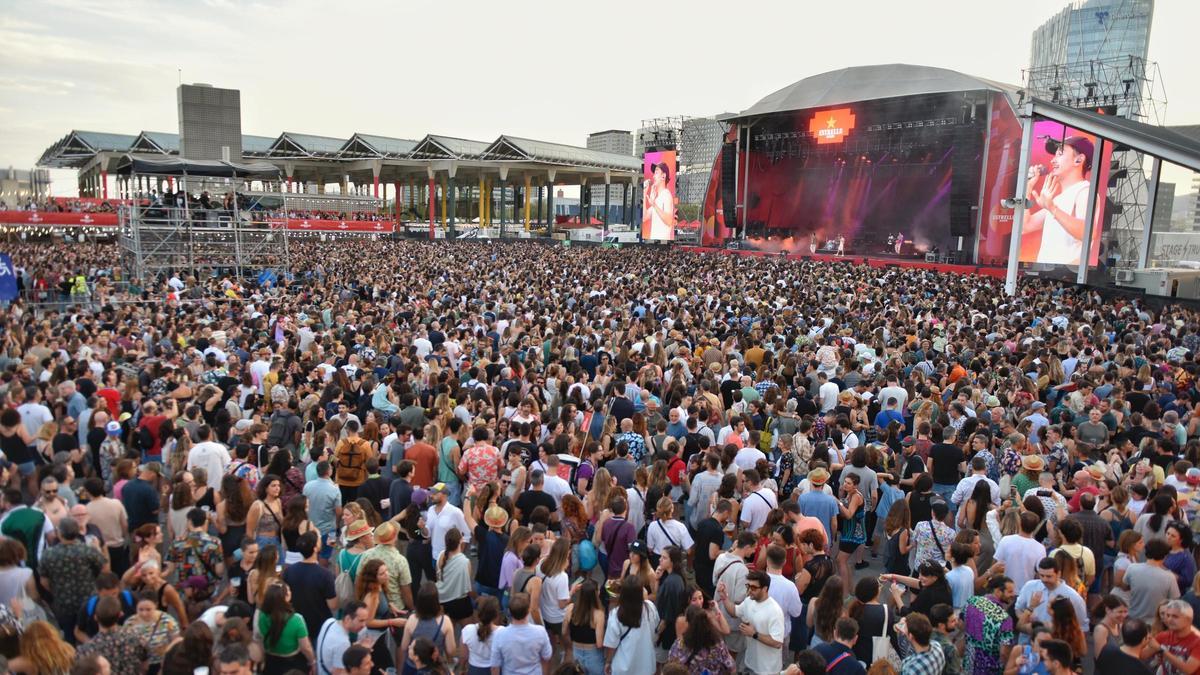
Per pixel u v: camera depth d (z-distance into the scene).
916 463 9.52
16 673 5.02
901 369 13.72
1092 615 6.32
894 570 7.70
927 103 46.28
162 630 5.45
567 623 6.26
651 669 5.94
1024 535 6.84
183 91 53.19
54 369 11.84
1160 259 80.25
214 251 33.91
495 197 155.75
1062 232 40.03
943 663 5.29
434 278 31.20
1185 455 9.52
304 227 64.56
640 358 14.70
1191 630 5.36
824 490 7.86
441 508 7.51
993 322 19.86
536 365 13.68
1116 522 7.92
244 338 15.45
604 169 96.38
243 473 8.12
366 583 6.17
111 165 89.44
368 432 9.63
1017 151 41.91
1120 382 12.86
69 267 32.50
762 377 12.95
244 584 6.64
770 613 5.93
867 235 55.28
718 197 62.06
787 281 30.05
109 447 9.23
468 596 6.82
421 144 88.19
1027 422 10.14
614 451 9.98
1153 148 26.80
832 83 53.69
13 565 6.03
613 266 38.06
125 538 7.50
